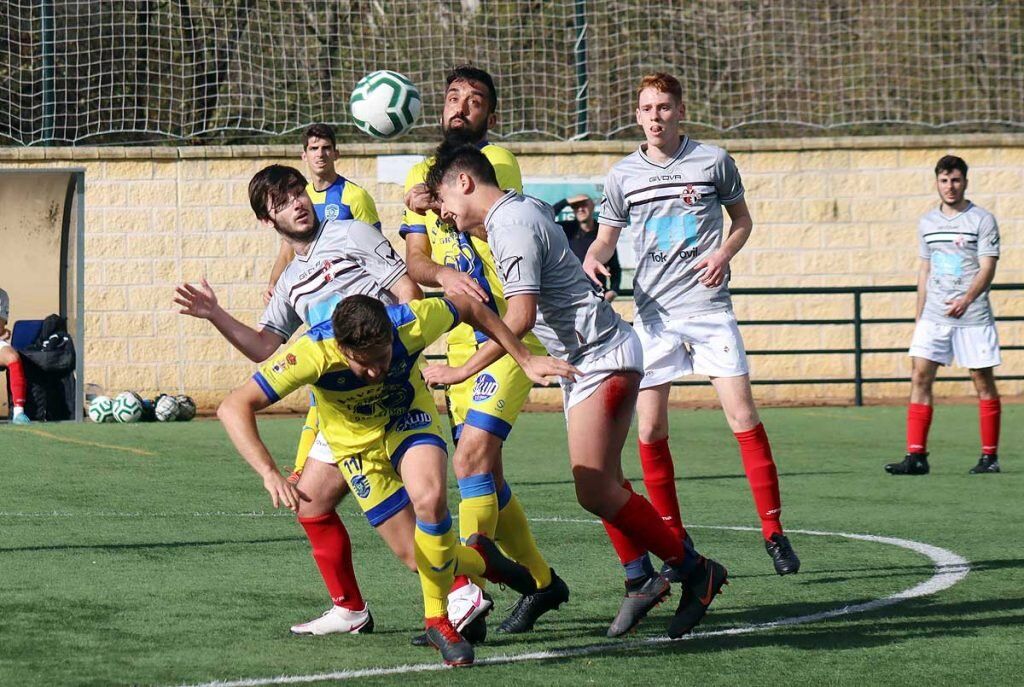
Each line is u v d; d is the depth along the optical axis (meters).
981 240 31.86
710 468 33.31
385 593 18.66
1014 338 52.38
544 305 15.96
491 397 16.64
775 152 51.94
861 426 43.22
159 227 49.59
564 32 58.22
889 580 19.55
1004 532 24.02
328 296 16.00
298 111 57.72
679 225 20.47
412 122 25.62
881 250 52.16
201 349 49.94
